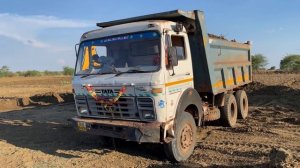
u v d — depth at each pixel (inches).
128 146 339.9
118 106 275.1
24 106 737.0
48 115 570.3
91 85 286.0
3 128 454.3
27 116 567.2
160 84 255.9
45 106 709.9
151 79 256.4
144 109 263.4
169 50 264.4
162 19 313.0
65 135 398.3
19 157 312.3
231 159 283.4
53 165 286.0
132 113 269.9
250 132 380.8
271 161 228.1
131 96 265.7
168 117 263.6
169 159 284.5
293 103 585.3
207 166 261.6
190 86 300.5
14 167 285.3
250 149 311.4
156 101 256.5
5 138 392.5
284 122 434.3
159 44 264.1
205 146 323.3
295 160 223.5
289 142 335.6
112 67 285.1
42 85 1295.5
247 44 494.6
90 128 283.7
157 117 258.7
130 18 322.7
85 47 305.9
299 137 355.9
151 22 272.1
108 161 293.3
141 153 315.3
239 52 460.4
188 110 308.2
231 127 414.6
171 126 264.4
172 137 264.1
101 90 280.5
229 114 408.8
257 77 1053.2
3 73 2217.0
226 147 319.0
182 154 281.6
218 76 371.9
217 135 371.6
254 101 639.8
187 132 287.3
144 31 272.5
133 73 270.4
